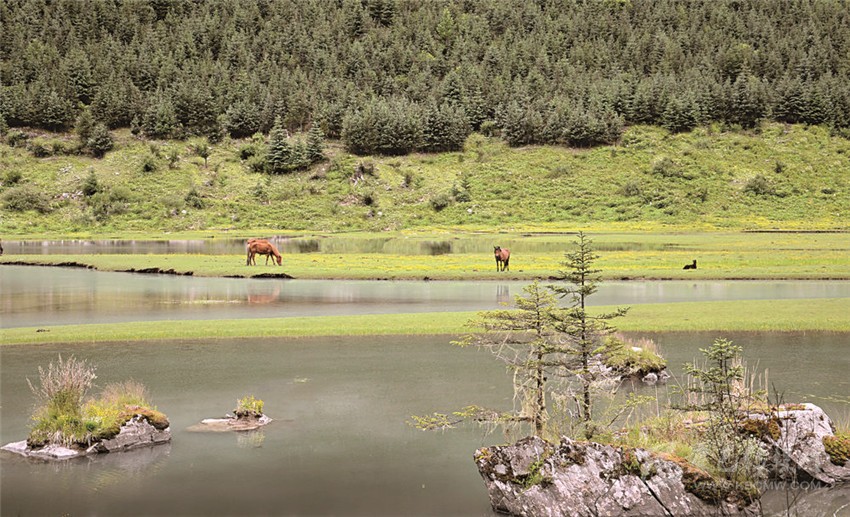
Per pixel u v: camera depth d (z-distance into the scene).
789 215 149.88
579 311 15.46
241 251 87.19
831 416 17.50
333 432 17.33
